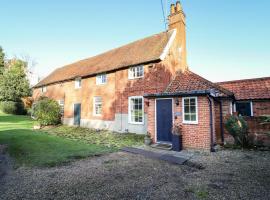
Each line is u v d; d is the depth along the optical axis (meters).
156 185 5.39
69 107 23.56
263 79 15.47
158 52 15.20
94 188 5.17
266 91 14.05
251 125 9.81
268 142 9.39
